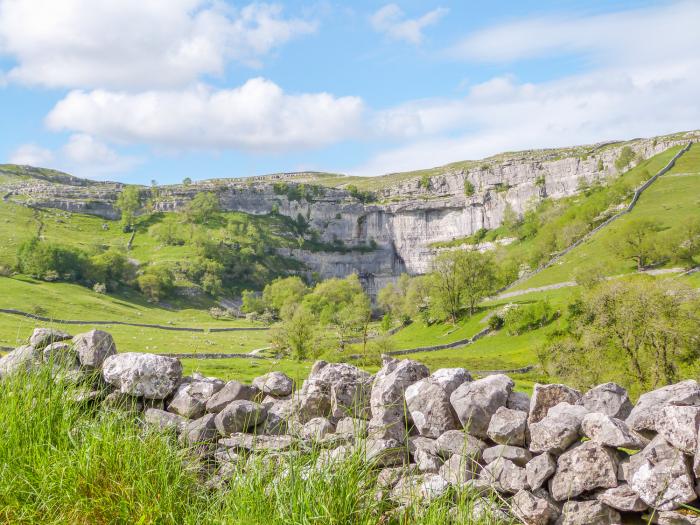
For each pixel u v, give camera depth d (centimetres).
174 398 760
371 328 15550
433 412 668
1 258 18275
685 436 491
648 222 12200
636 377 4628
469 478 593
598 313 4994
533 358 8381
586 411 575
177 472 552
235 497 503
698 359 4412
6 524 490
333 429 705
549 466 559
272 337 7838
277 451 594
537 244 16962
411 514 505
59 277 17750
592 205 17425
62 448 566
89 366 776
